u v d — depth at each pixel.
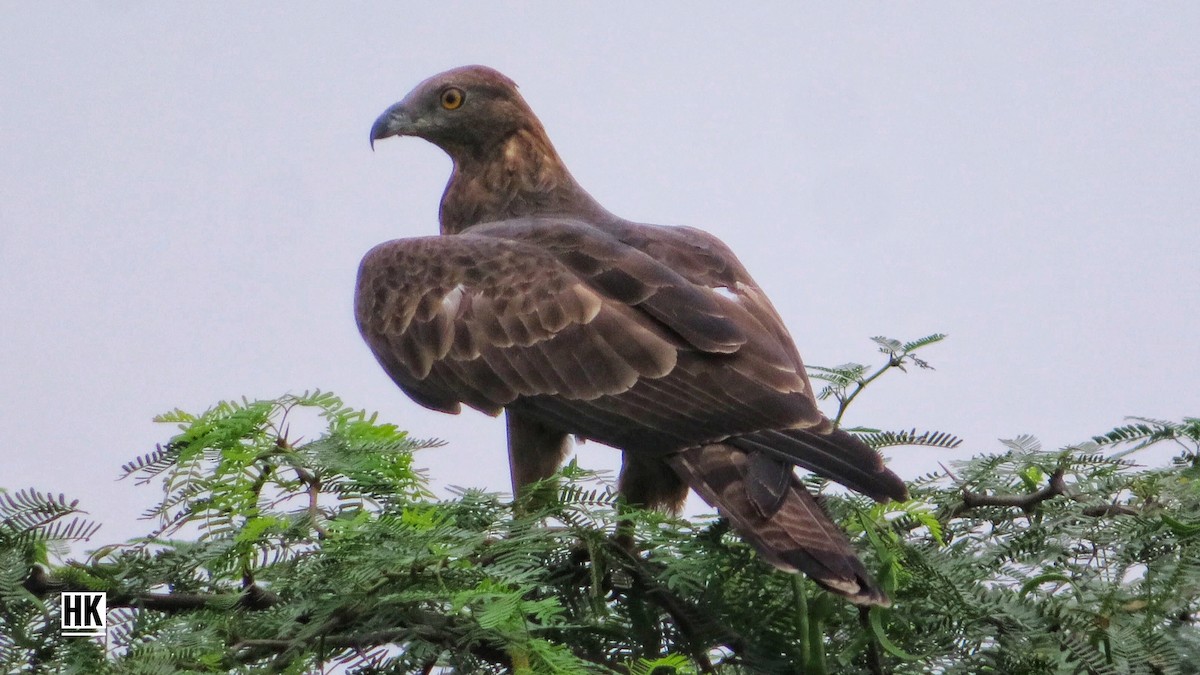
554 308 10.67
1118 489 8.77
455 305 11.18
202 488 8.04
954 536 8.80
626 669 8.10
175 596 7.46
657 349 10.11
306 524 7.81
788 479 8.89
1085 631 7.67
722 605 8.24
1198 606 8.23
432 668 7.50
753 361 9.82
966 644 7.98
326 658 7.30
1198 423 8.91
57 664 6.91
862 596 7.62
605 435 10.20
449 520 7.45
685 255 11.25
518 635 6.74
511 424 11.33
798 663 8.10
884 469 8.48
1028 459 8.94
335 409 8.28
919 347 9.46
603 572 8.29
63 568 7.46
